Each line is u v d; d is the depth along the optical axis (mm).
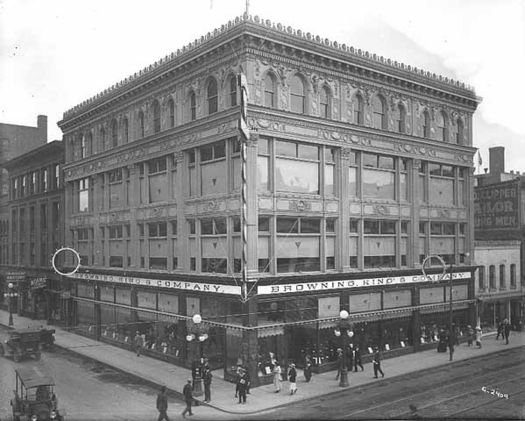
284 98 32031
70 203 50094
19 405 22172
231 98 31750
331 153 34906
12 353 34125
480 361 35312
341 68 34906
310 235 33375
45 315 52844
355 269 35562
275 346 31625
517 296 48438
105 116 44344
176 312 35656
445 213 42000
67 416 23047
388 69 37344
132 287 40000
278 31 31094
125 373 32062
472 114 44844
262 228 31219
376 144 36938
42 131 61938
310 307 32750
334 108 34656
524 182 50156
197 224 34156
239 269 30953
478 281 45469
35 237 56031
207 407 25266
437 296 41219
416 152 39750
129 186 41531
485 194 53156
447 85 41688
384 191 38125
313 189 33781
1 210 62094
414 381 29672
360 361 32531
